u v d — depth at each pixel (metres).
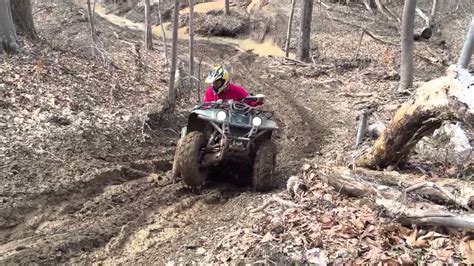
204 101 7.71
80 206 6.46
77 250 5.33
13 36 11.98
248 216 5.82
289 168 8.36
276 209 5.78
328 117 13.12
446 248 4.38
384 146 6.05
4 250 5.21
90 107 10.19
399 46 23.75
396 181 5.48
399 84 15.44
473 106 5.00
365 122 8.56
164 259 5.10
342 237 4.73
